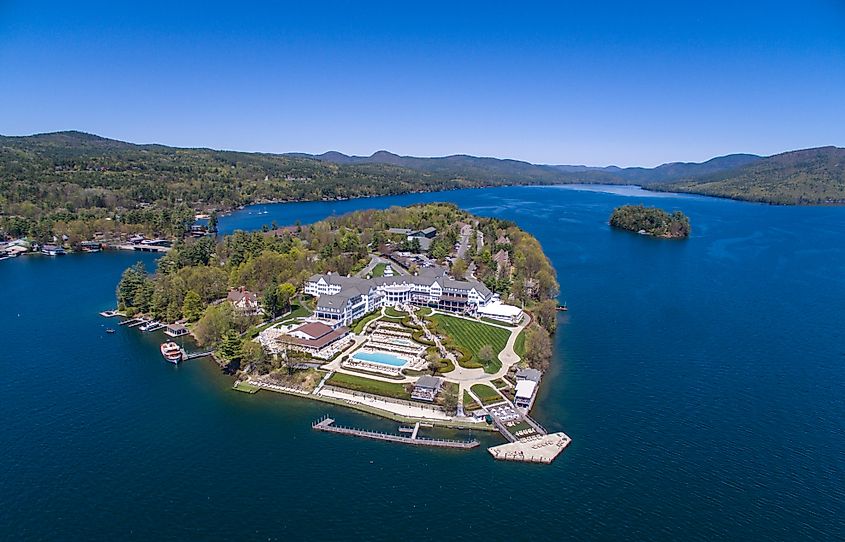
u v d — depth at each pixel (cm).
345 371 18488
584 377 18262
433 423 15400
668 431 14962
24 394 16938
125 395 16988
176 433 14788
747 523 11456
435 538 11025
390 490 12500
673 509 11869
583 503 12069
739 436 14712
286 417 15750
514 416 15650
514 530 11250
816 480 12862
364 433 14800
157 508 11800
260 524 11362
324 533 11131
